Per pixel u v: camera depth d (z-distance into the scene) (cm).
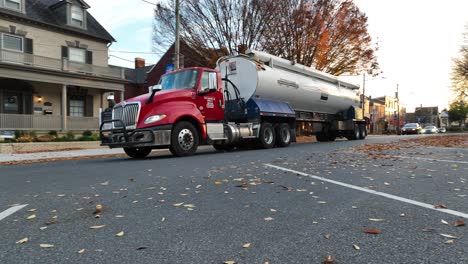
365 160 820
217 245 276
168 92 1004
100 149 1564
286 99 1480
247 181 552
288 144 1433
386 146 1312
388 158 859
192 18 2091
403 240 282
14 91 2058
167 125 965
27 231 315
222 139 1133
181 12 2105
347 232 304
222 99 1159
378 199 424
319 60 2214
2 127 1831
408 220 336
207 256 255
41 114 2141
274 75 1371
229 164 776
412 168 673
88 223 336
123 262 246
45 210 389
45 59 2066
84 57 2431
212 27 2091
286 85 1436
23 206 408
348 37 2209
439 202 405
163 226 325
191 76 1090
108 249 270
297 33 2106
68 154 1283
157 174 636
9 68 1881
